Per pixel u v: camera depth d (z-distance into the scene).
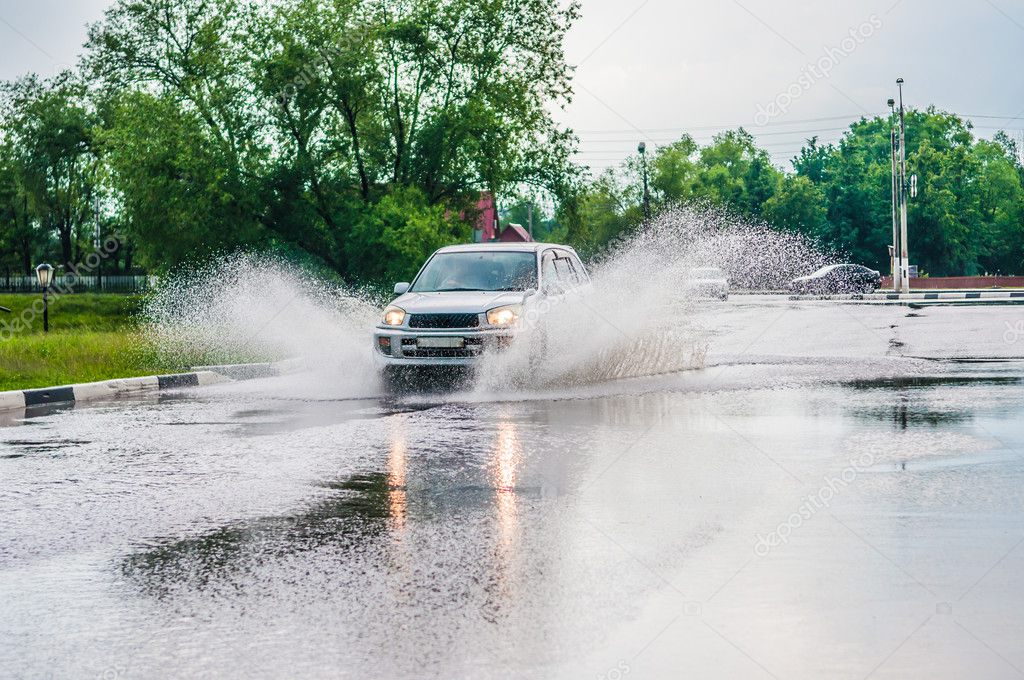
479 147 30.14
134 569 5.25
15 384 14.46
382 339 13.33
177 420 11.13
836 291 54.59
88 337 22.17
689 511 6.31
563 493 6.91
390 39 30.06
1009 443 8.66
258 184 29.83
